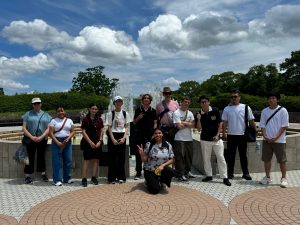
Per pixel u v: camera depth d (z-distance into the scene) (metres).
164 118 7.36
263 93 43.09
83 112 25.66
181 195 6.16
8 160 7.68
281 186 6.75
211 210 5.34
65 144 7.07
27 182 7.16
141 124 7.32
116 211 5.30
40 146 7.32
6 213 5.29
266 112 6.96
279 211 5.29
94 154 6.96
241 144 7.34
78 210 5.38
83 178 6.98
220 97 32.50
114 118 7.04
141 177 7.63
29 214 5.23
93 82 55.81
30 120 7.18
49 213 5.26
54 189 6.70
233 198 5.99
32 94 28.89
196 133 11.36
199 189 6.61
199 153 8.30
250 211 5.29
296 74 41.31
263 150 7.02
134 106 19.27
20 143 7.64
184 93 59.91
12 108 26.84
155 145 6.41
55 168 7.07
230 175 7.51
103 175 7.77
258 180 7.38
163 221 4.88
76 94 31.17
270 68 43.88
